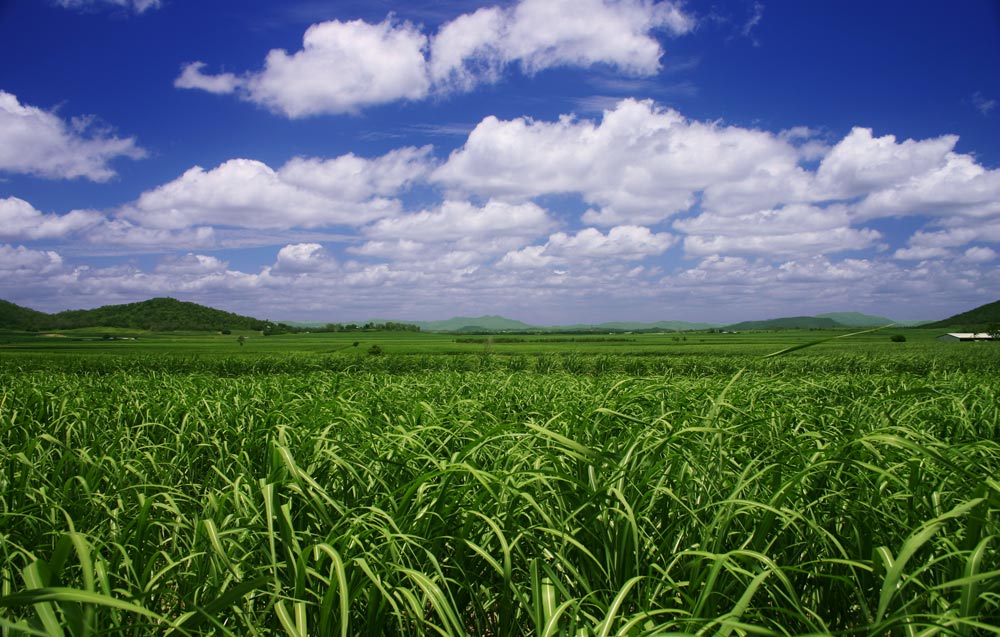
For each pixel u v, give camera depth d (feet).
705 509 11.18
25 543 12.51
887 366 76.33
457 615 8.94
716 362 85.61
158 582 9.89
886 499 11.05
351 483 13.57
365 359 93.30
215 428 20.58
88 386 35.14
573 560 10.60
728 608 9.71
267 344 315.17
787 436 15.79
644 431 13.44
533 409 22.00
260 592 9.52
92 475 14.71
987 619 8.62
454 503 11.06
